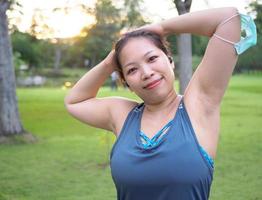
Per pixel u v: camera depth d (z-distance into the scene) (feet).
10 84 35.94
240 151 29.71
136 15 54.24
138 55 6.25
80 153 30.22
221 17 6.20
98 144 33.65
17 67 126.41
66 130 42.24
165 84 6.29
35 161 27.96
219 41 6.11
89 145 33.40
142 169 5.94
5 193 20.97
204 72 6.20
